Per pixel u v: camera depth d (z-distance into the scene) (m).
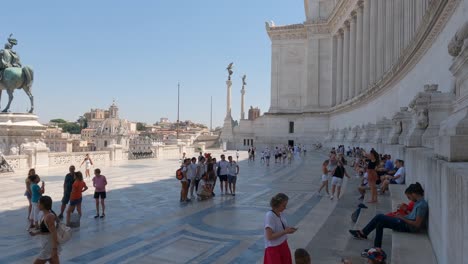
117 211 13.39
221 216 12.68
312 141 68.25
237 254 8.61
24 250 8.75
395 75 27.39
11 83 29.78
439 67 16.59
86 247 9.04
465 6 12.43
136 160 41.50
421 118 12.84
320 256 8.12
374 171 12.77
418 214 7.30
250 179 23.62
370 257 5.49
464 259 3.64
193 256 8.46
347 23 58.06
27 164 26.83
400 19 28.75
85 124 174.38
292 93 75.19
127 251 8.77
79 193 11.11
